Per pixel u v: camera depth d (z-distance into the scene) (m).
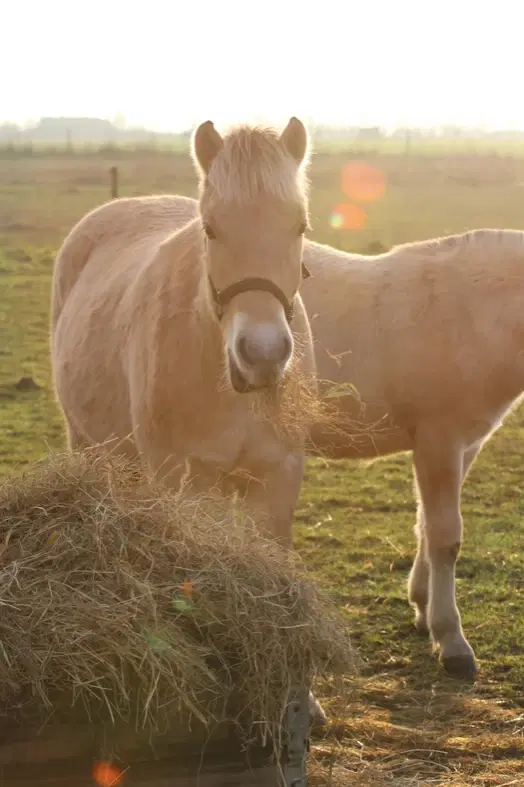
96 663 2.44
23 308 15.84
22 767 2.44
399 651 5.15
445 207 28.89
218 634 2.62
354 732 4.10
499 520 7.49
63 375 5.31
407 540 7.03
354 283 5.55
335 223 24.75
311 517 7.55
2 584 2.56
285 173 3.42
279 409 3.78
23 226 25.14
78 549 2.67
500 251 5.38
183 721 2.53
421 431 5.29
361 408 5.41
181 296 3.98
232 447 3.96
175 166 45.25
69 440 5.62
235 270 3.39
